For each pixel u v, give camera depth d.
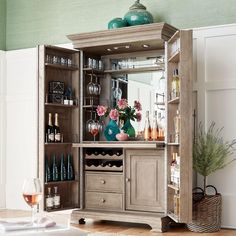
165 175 4.74
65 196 5.31
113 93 5.55
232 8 4.98
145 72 5.37
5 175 6.36
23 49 6.27
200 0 5.14
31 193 2.14
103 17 5.78
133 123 5.32
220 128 4.95
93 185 5.20
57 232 2.03
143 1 5.46
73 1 5.99
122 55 5.52
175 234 4.46
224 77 4.95
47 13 6.17
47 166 5.09
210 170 4.67
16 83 6.30
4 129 6.36
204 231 4.57
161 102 5.21
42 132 5.03
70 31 6.00
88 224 5.02
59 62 5.24
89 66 5.35
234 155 4.86
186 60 4.31
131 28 4.84
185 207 4.26
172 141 4.76
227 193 4.86
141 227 4.84
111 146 4.92
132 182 4.96
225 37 4.96
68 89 5.32
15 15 6.40
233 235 4.43
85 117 5.39
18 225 2.11
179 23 5.25
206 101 5.02
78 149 5.29
